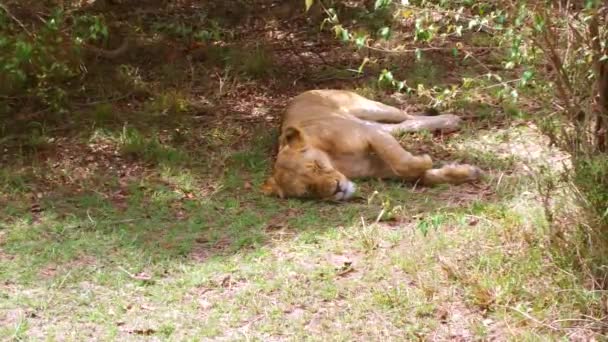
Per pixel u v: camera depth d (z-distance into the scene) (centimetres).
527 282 636
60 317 645
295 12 1271
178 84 1101
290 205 805
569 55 596
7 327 630
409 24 1176
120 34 1200
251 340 605
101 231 771
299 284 667
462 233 709
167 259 719
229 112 1038
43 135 968
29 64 1008
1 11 939
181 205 824
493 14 626
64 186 870
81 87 1073
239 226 769
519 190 777
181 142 959
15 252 739
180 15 1272
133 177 888
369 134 836
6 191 853
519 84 670
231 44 1192
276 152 924
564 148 618
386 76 685
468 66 1078
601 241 606
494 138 914
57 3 1113
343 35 662
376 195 806
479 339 593
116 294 671
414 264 674
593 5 555
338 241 729
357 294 652
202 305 653
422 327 609
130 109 1049
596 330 591
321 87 1093
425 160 824
